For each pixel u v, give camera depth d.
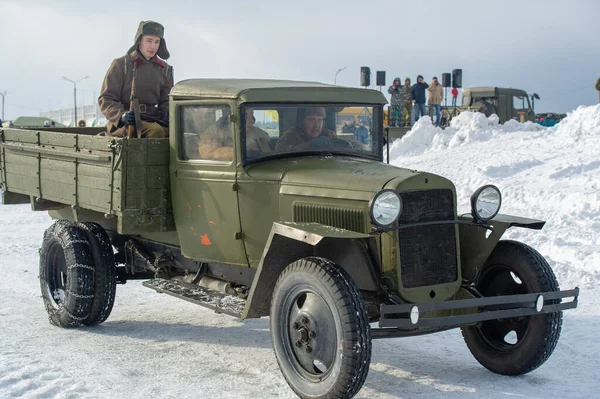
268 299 5.39
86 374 5.43
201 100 6.09
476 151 16.83
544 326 5.17
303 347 4.83
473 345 5.64
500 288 5.61
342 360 4.45
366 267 5.14
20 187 8.02
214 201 6.05
